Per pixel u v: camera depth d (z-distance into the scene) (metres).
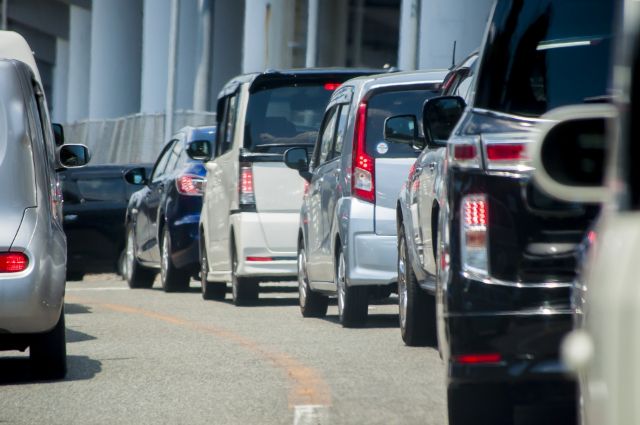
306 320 36.47
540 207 16.91
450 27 68.00
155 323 36.38
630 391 8.24
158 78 116.81
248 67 99.50
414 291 27.97
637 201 8.90
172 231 49.12
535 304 16.77
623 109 9.09
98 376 25.25
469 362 16.91
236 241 41.31
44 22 185.00
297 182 41.09
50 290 23.52
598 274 9.02
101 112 140.75
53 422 20.19
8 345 24.67
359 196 32.16
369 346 29.00
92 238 61.12
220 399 22.14
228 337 32.03
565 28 17.53
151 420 20.22
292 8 103.88
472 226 17.25
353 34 161.38
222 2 116.50
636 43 9.05
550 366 16.64
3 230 23.27
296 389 23.05
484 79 17.80
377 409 20.83
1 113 23.97
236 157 41.34
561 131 10.06
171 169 51.28
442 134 21.39
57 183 26.45
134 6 140.75
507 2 17.88
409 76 32.62
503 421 17.25
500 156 17.16
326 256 34.91
